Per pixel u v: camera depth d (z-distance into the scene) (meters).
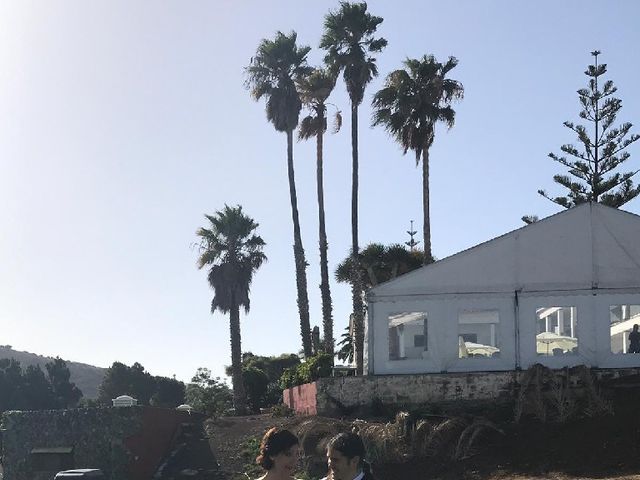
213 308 45.41
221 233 46.19
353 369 39.97
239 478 25.53
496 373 27.14
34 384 76.75
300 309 48.41
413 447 23.05
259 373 48.34
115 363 75.50
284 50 50.25
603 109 46.69
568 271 28.56
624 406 24.12
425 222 45.72
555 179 47.38
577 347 28.12
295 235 49.38
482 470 21.05
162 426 29.52
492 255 28.67
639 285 28.53
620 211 28.94
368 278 47.72
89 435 27.77
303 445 24.20
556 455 20.91
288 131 50.06
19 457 28.20
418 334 28.83
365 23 47.09
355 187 45.72
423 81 46.16
